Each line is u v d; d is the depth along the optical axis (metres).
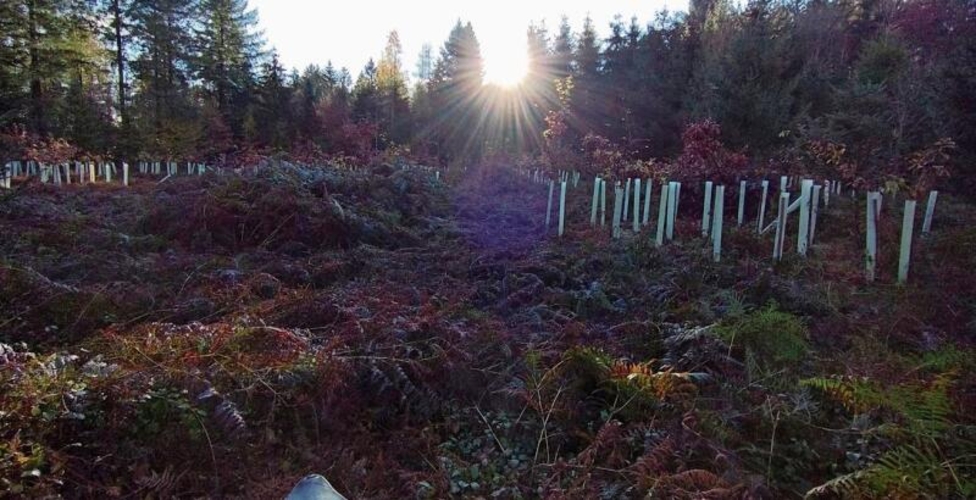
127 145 20.30
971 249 5.06
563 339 3.64
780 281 4.59
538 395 2.86
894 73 12.93
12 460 1.97
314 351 3.06
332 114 26.97
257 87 30.80
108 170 15.35
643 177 9.39
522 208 9.09
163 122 21.00
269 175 7.31
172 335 3.11
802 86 15.61
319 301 3.90
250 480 2.29
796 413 2.64
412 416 2.85
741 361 3.29
